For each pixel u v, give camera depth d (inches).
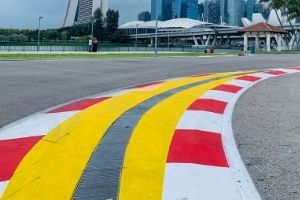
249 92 321.7
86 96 314.8
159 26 5797.2
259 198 123.6
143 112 225.8
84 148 163.2
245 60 823.7
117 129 190.5
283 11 3277.6
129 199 119.5
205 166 146.8
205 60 828.0
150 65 655.8
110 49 2046.0
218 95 294.8
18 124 211.2
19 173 139.9
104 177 135.3
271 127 210.1
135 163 146.7
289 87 354.0
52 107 265.3
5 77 447.2
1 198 122.5
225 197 123.3
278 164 153.9
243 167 148.9
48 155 155.0
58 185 129.4
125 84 395.2
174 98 268.4
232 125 212.4
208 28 5157.5
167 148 164.6
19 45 1795.0
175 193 124.1
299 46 3358.8
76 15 7268.7
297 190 130.3
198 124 206.4
